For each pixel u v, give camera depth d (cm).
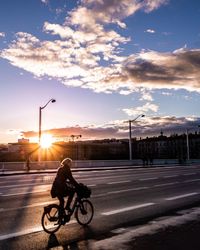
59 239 806
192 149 13588
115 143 13688
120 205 1294
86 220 963
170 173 3319
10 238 816
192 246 736
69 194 907
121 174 3212
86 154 11500
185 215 1093
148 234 847
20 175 3394
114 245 753
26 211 1166
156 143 14725
